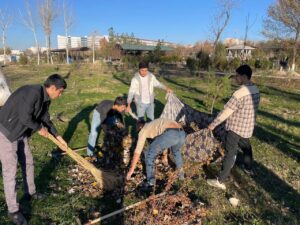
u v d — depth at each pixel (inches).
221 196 199.9
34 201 181.9
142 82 277.9
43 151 261.9
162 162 244.8
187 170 226.7
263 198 199.9
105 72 1087.6
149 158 197.3
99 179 198.2
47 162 238.5
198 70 1106.7
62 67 1360.7
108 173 201.9
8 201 156.9
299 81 889.5
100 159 247.3
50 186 201.8
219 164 247.4
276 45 1434.5
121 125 248.5
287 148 300.0
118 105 233.1
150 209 175.6
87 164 196.4
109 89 660.7
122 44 2130.9
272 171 243.3
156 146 194.5
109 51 1967.3
